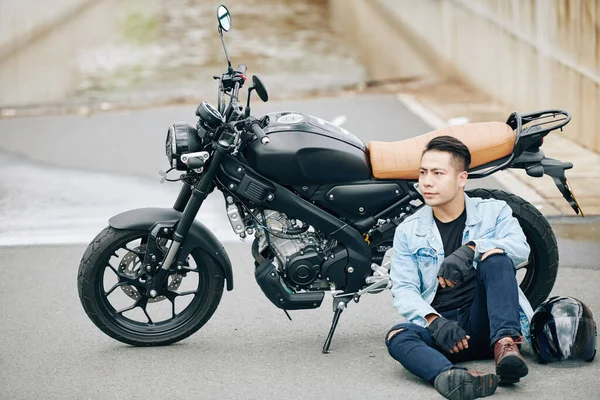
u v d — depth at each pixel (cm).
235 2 3177
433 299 564
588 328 564
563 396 523
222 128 597
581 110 1162
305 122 612
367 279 614
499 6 1434
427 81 1677
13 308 727
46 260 842
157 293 622
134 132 1325
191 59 2056
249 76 1814
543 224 626
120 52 2156
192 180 623
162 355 621
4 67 1603
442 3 1759
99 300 626
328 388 555
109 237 620
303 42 2294
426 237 563
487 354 563
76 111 1509
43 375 594
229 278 631
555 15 1223
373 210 614
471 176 609
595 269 769
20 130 1367
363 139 1231
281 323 677
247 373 585
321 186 611
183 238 614
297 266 605
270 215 612
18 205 1008
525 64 1331
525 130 610
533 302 640
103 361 614
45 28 1869
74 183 1082
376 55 2041
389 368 584
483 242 541
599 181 1010
